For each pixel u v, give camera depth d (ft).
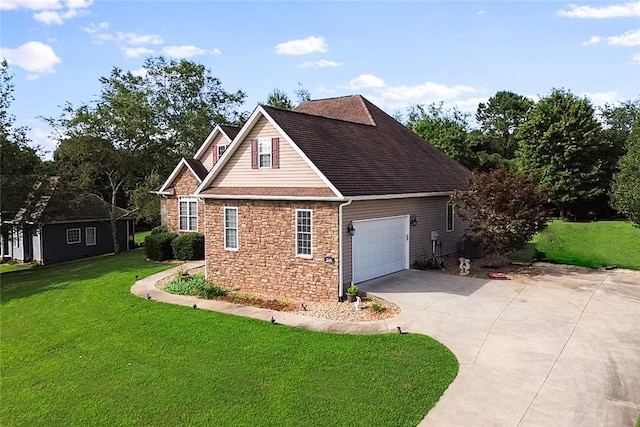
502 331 36.42
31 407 28.04
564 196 113.39
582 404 25.14
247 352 33.81
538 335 35.47
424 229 64.80
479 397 26.05
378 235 54.85
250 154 54.29
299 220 49.26
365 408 25.13
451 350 32.71
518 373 28.99
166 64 142.61
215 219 56.24
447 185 70.85
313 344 34.65
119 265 76.89
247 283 53.88
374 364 30.66
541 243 87.76
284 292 50.78
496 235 58.29
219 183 57.52
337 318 41.11
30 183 85.25
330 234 47.01
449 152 139.64
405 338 35.17
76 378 31.81
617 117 168.66
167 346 36.29
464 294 47.70
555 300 45.39
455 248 74.90
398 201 58.08
